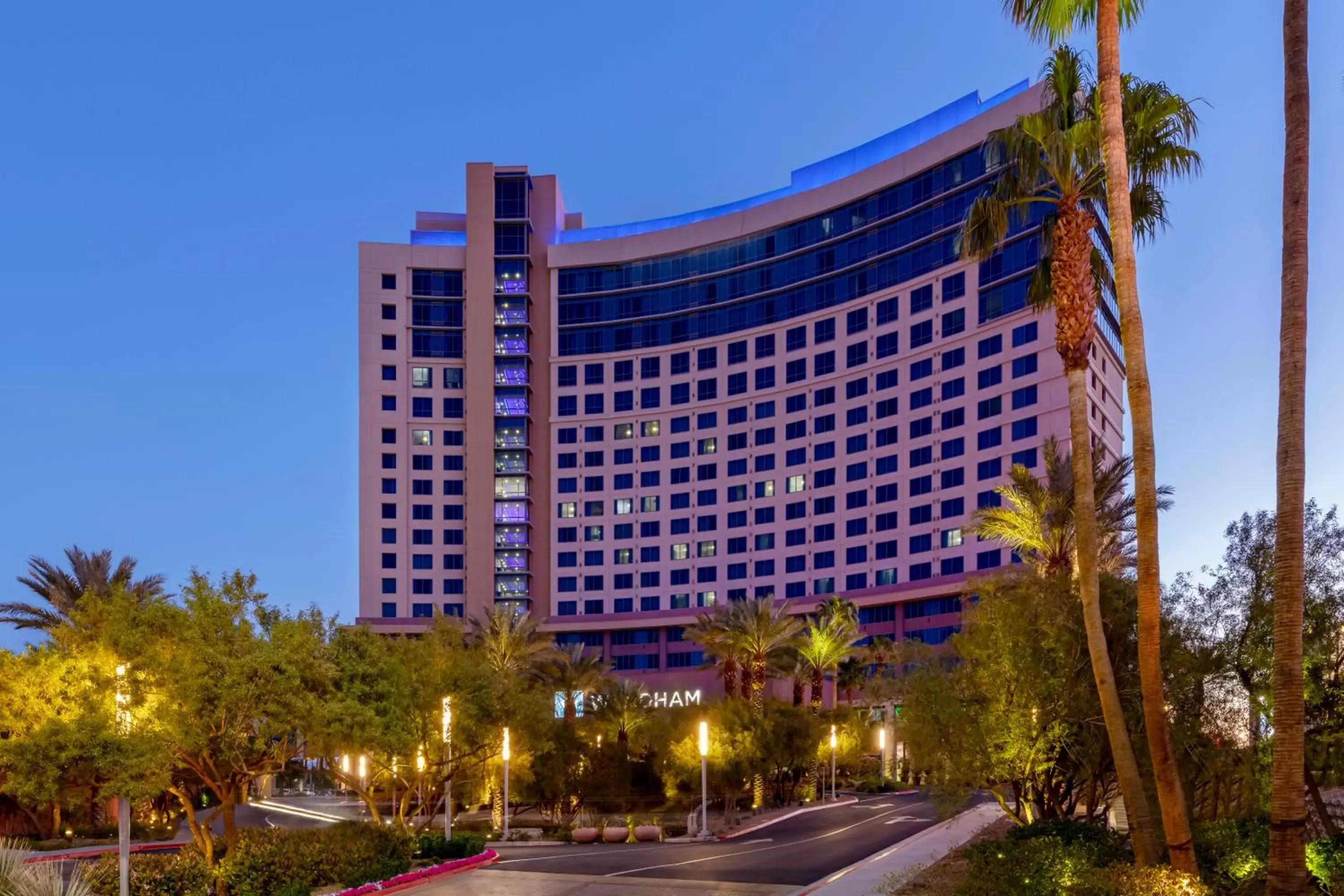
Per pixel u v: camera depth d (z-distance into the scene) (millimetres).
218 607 21234
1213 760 20484
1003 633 21328
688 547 99750
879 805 53250
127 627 20938
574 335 107125
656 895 22688
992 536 36719
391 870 24625
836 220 95250
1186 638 20391
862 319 91812
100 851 35000
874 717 70562
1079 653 21312
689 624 96812
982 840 25906
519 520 103500
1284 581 13273
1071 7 18734
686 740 47250
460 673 32594
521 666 65875
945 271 85062
